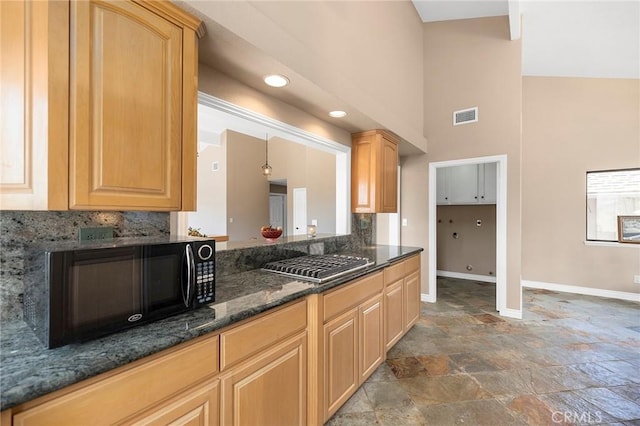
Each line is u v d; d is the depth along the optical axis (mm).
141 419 898
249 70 1789
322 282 1717
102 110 1007
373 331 2277
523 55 4227
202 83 1725
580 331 3172
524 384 2191
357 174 3223
